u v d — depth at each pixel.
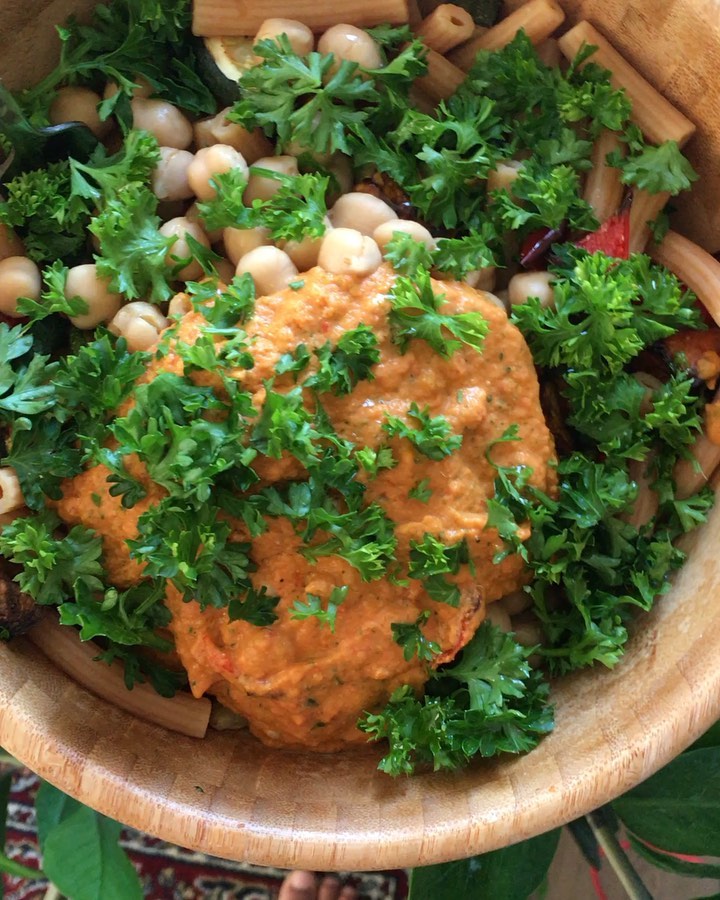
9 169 0.23
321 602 0.21
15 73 0.23
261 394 0.21
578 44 0.23
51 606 0.22
